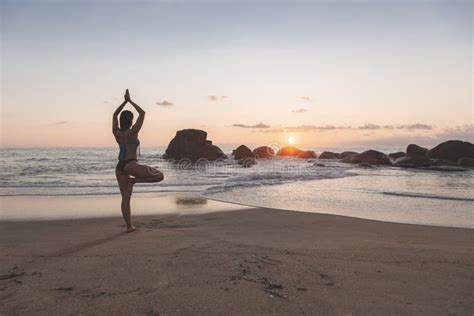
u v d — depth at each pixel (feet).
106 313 9.96
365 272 13.52
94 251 16.20
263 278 12.62
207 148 122.83
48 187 46.75
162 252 15.92
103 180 55.62
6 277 12.78
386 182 54.60
